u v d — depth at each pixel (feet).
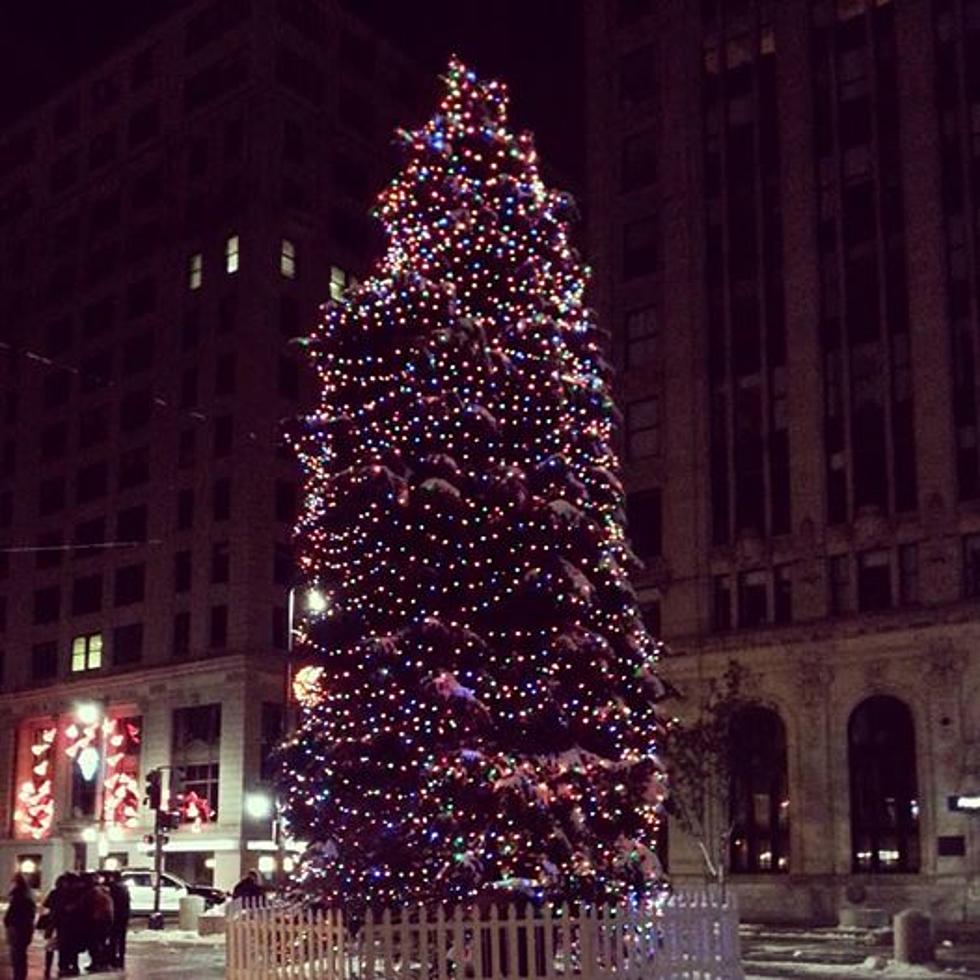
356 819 51.72
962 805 144.97
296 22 265.34
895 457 162.81
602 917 48.55
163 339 260.01
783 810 161.89
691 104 189.98
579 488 53.62
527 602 51.85
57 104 296.92
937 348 161.27
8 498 285.23
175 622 244.63
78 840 250.37
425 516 52.01
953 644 152.05
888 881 150.82
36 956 102.06
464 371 53.72
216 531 240.94
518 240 57.31
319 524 54.54
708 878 161.27
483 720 49.42
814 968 86.48
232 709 229.25
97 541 263.90
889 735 155.94
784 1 183.93
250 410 240.53
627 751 53.57
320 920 47.14
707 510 177.37
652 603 179.73
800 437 170.30
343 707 52.31
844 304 170.50
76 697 257.55
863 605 161.89
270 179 252.21
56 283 286.87
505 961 48.03
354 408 55.57
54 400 280.51
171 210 265.34
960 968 85.46
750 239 181.37
